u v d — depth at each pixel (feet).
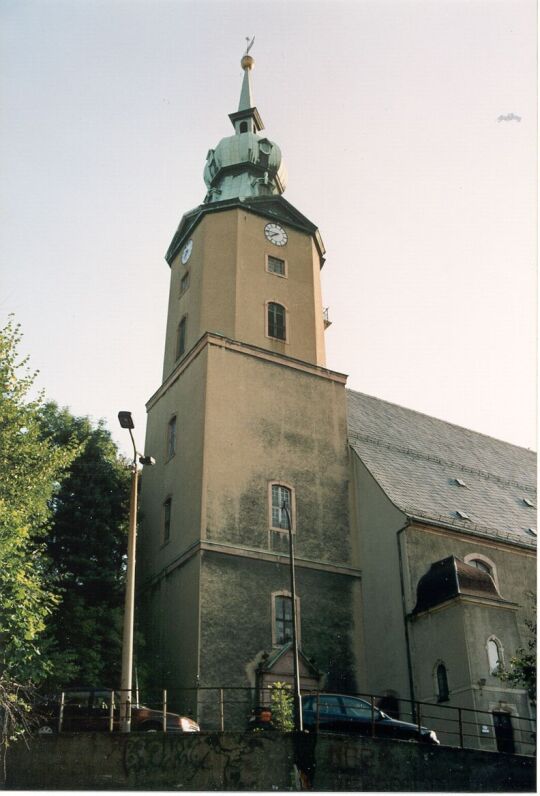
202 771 56.08
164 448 103.60
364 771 59.41
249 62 138.31
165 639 88.38
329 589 93.91
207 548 87.20
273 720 68.85
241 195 118.73
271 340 106.01
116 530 96.32
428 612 86.89
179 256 119.24
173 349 111.65
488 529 103.40
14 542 63.26
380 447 114.32
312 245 117.60
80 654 81.20
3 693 59.26
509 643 84.33
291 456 99.19
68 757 55.88
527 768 66.13
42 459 73.82
